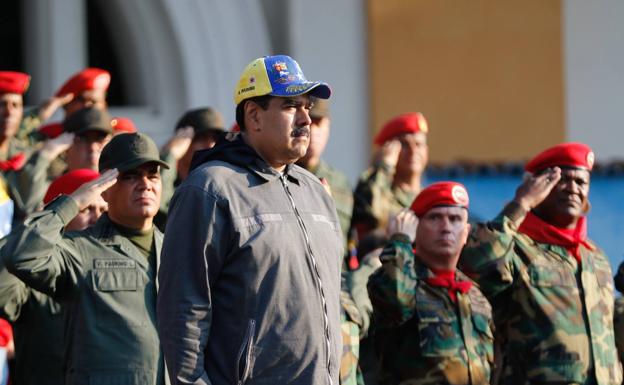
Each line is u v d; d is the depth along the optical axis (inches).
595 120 913.5
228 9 836.0
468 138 890.1
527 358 562.9
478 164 888.3
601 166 908.6
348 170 865.5
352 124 868.6
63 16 818.2
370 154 869.8
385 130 689.6
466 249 563.2
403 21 879.7
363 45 874.8
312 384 384.2
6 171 598.5
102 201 519.5
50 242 447.8
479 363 532.7
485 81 894.4
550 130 903.1
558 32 908.0
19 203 582.2
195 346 378.3
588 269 578.9
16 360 496.1
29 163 588.4
